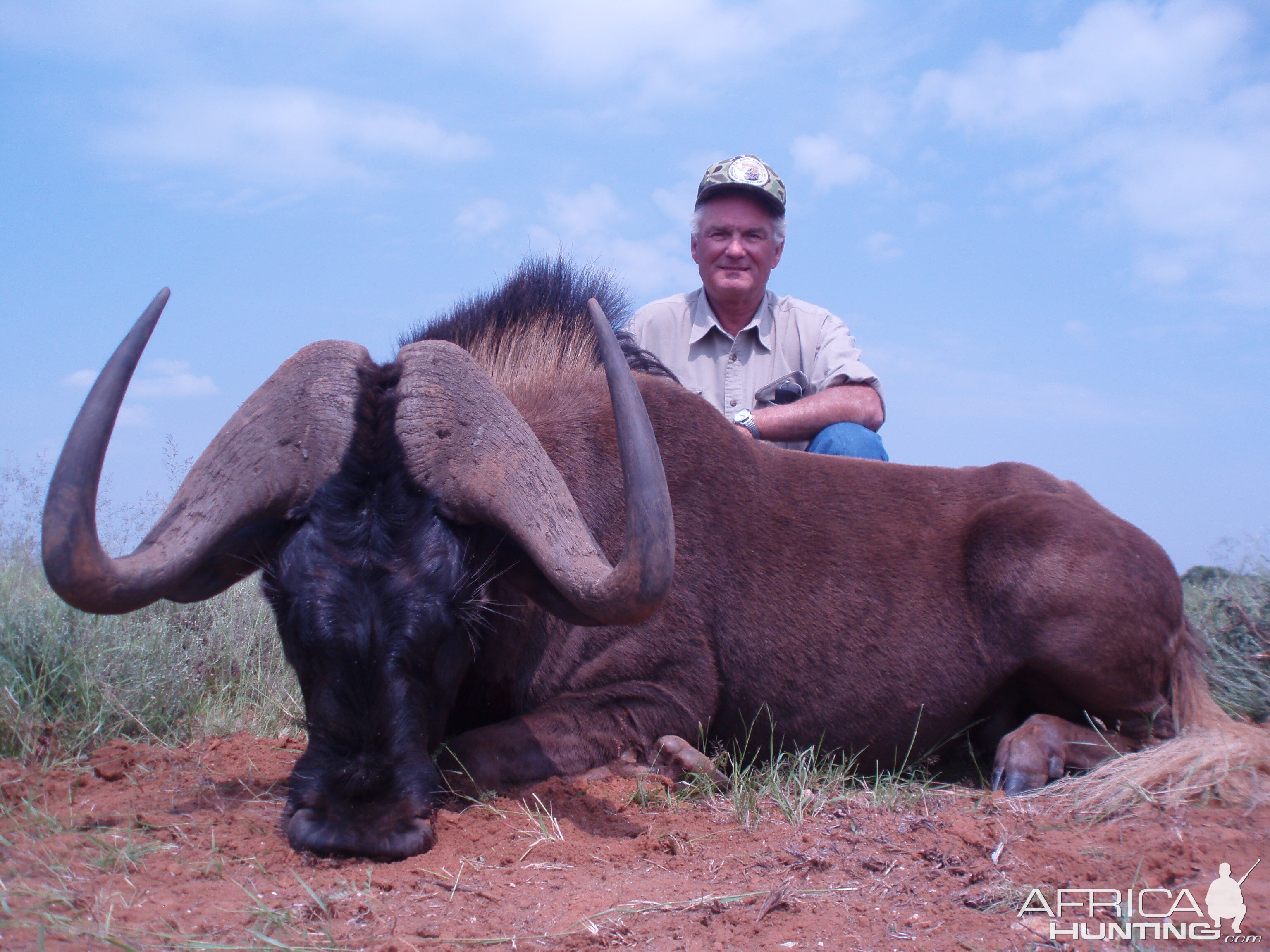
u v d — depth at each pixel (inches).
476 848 54.1
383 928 44.4
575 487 66.9
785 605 70.2
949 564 73.1
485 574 57.4
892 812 60.6
